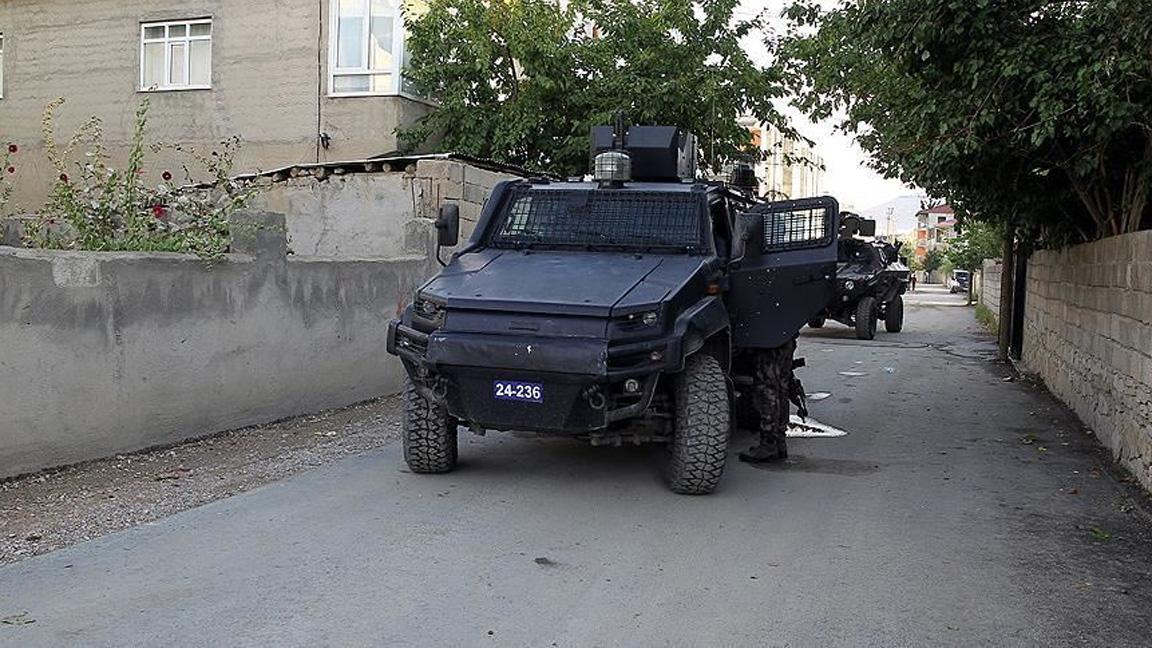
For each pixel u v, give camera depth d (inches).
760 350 320.2
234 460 304.7
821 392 504.7
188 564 206.5
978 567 218.2
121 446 301.3
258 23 683.4
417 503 258.5
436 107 706.8
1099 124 331.6
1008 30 336.5
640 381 253.9
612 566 211.3
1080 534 247.1
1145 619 188.7
